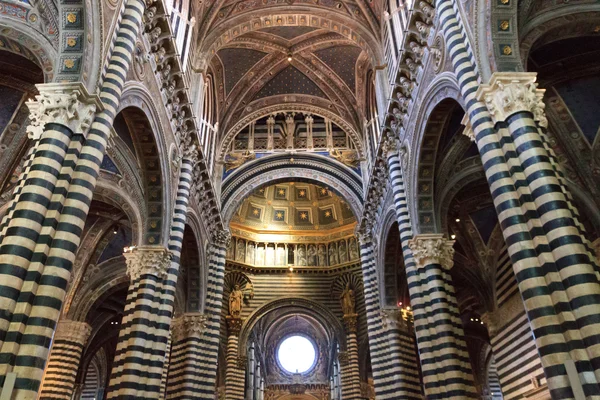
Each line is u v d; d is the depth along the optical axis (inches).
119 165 613.9
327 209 1617.9
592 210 633.0
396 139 767.1
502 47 429.4
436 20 560.7
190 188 789.2
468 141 660.7
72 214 381.4
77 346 905.5
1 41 470.0
